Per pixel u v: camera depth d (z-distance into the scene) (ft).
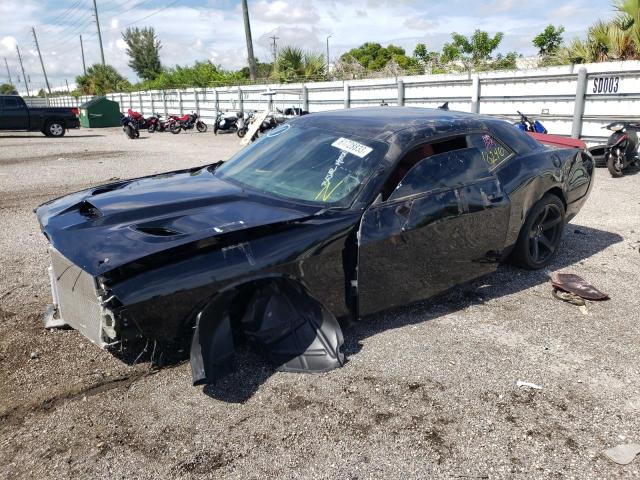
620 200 24.27
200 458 7.75
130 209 9.79
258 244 9.12
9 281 14.69
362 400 9.11
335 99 61.16
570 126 37.01
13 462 7.68
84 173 35.73
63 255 8.71
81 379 9.65
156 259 8.25
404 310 12.66
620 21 41.68
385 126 11.76
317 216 9.86
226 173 12.79
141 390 9.34
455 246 11.71
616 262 16.14
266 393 9.26
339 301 10.30
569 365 10.33
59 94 247.50
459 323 12.01
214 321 8.85
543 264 15.33
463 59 71.15
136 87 165.99
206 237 8.57
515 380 9.78
